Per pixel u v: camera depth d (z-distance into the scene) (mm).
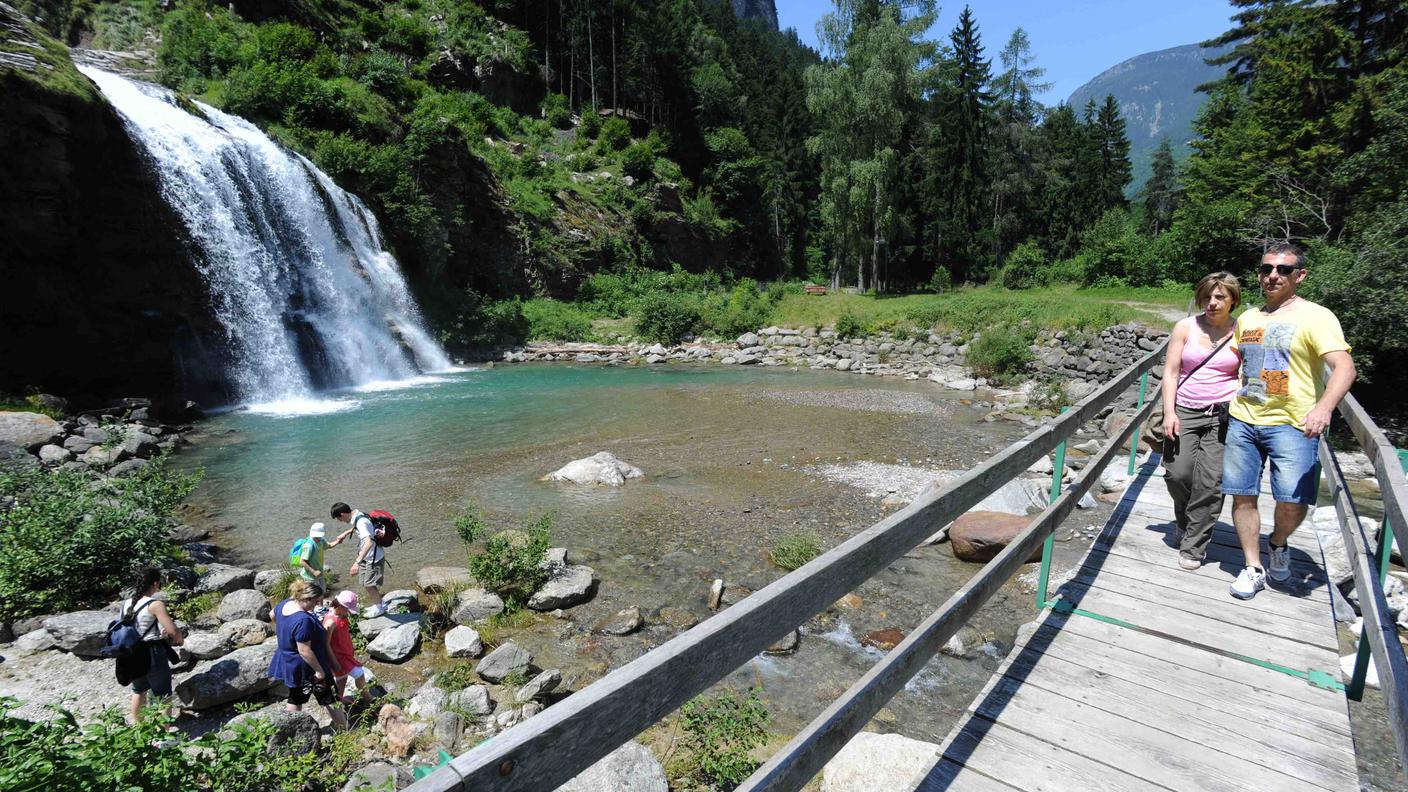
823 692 6457
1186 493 5027
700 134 81125
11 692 6188
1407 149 20031
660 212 60281
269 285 24281
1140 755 3039
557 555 9227
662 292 45562
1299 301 4195
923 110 58812
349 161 31203
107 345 19234
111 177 19344
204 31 34531
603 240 52375
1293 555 5059
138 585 5809
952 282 55875
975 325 31391
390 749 5508
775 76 104000
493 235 42906
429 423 19484
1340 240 21969
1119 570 4887
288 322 24844
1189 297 35156
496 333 37219
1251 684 3543
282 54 36531
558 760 1296
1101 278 44844
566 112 70500
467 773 1071
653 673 1513
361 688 6191
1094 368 26438
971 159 58812
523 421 19797
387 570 9289
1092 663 3773
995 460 3584
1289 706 3361
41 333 17984
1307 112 29031
